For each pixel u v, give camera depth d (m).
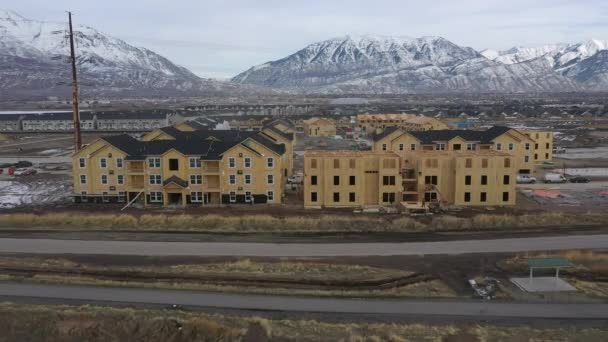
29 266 50.06
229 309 41.03
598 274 48.06
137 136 166.50
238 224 65.06
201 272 48.38
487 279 46.69
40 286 45.66
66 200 80.69
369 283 45.75
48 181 96.19
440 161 74.38
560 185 88.94
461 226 63.91
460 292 44.16
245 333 37.16
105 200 78.00
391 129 103.25
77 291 44.59
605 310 40.72
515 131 97.19
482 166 73.56
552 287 44.88
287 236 60.91
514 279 46.72
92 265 50.62
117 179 77.69
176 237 60.69
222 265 50.38
